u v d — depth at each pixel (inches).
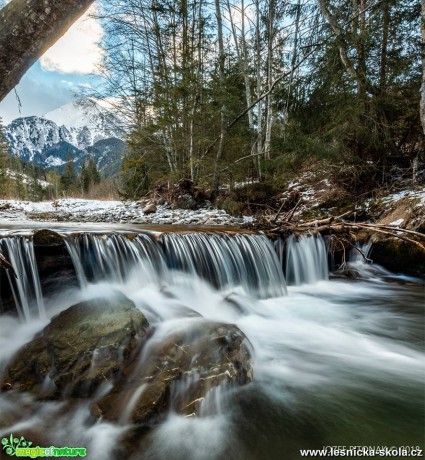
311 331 167.2
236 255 226.4
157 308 151.9
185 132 487.8
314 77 380.8
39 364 100.1
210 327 117.8
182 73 445.1
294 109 426.3
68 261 159.2
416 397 109.5
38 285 148.8
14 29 35.5
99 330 108.8
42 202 597.9
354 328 171.6
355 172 368.8
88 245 168.1
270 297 228.7
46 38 37.4
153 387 91.5
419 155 355.3
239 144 515.8
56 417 88.4
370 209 334.0
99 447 81.1
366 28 332.8
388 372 126.3
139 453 80.7
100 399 91.1
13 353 114.3
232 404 98.0
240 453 83.2
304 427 93.0
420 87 312.2
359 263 282.8
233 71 602.9
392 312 194.9
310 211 377.4
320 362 133.6
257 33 504.1
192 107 463.2
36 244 150.3
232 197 443.2
